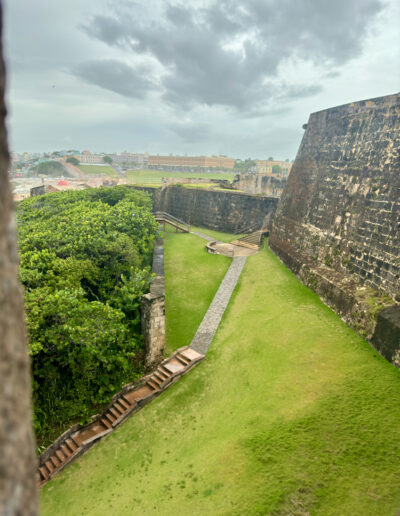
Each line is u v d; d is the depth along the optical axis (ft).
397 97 59.16
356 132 69.77
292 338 55.88
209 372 54.08
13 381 7.85
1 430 7.23
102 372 51.49
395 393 39.88
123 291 57.16
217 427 43.11
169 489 35.91
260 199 126.21
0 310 7.61
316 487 31.91
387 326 46.29
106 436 45.65
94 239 62.44
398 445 33.96
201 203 145.69
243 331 62.13
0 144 7.93
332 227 71.31
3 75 8.05
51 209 97.30
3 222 7.93
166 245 115.24
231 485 34.12
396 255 50.93
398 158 55.67
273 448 36.73
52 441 44.42
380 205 57.31
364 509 29.35
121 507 35.63
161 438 44.01
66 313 44.16
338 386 43.21
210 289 80.28
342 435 36.35
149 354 55.88
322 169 80.74
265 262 91.81
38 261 52.90
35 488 8.45
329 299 62.18
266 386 47.26
